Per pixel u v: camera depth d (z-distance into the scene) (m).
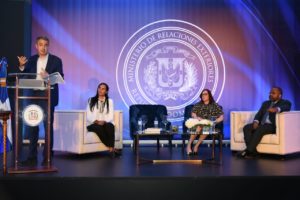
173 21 7.05
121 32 7.03
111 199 3.80
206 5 7.07
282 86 7.12
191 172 4.09
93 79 7.01
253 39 7.09
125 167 4.45
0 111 3.96
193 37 7.07
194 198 3.84
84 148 5.31
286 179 3.86
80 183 3.79
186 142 7.00
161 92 7.06
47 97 4.09
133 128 6.24
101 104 5.68
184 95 7.07
